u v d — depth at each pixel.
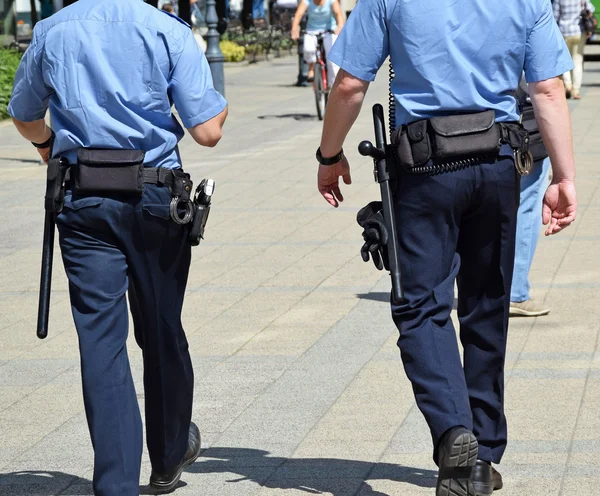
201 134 8.19
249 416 10.88
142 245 8.10
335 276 16.84
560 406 10.78
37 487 9.33
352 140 31.66
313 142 32.12
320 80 37.31
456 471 7.70
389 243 7.97
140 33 7.99
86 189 7.94
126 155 7.98
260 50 71.94
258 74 57.84
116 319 8.09
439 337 8.02
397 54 8.01
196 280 16.83
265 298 15.62
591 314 14.14
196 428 9.45
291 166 27.92
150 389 8.62
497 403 8.54
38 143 8.82
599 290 15.34
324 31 37.38
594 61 59.47
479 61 7.93
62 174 8.04
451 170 7.91
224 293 15.98
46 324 8.16
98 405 7.97
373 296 15.60
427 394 7.87
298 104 42.53
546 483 8.93
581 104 38.53
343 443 10.04
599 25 52.31
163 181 8.01
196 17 55.72
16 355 13.35
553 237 18.84
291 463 9.60
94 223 8.00
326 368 12.35
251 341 13.52
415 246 8.07
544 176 13.81
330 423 10.59
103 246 8.10
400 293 7.89
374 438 10.14
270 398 11.40
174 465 8.87
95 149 8.01
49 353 13.41
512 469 9.25
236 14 76.25
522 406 10.82
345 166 8.74
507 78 8.02
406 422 10.53
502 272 8.30
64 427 10.83
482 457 8.52
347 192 24.06
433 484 9.01
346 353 12.91
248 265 17.70
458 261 8.27
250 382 11.95
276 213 22.03
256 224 21.02
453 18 7.88
